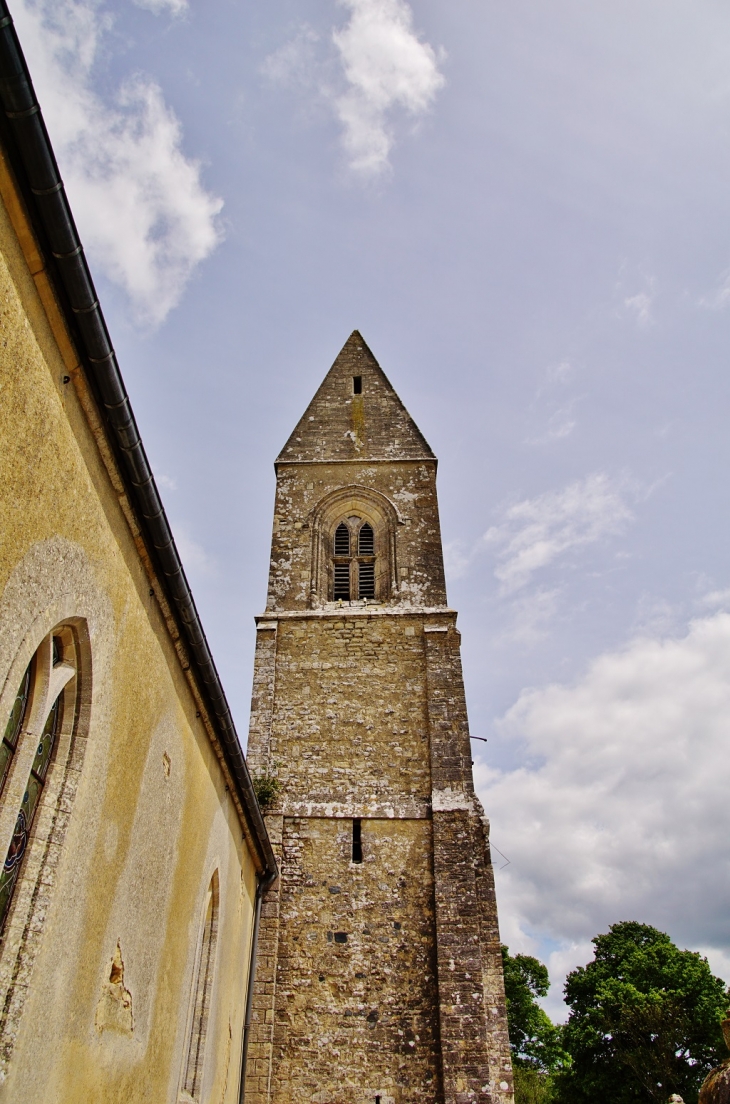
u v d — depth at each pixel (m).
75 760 6.45
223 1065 12.80
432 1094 14.53
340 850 17.38
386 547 23.03
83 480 6.33
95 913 6.75
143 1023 8.09
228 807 12.90
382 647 20.56
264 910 16.55
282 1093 14.60
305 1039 15.15
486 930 16.33
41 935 5.71
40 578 5.55
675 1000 35.59
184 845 9.84
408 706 19.53
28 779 5.98
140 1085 8.03
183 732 9.77
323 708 19.59
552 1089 40.94
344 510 23.92
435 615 21.03
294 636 20.89
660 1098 33.19
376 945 16.16
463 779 18.17
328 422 25.88
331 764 18.67
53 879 5.93
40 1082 5.65
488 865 17.17
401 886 16.83
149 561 8.05
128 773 7.62
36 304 5.48
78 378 6.12
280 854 17.36
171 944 9.23
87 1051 6.56
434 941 16.12
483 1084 14.34
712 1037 33.81
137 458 6.92
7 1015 5.31
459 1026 14.95
